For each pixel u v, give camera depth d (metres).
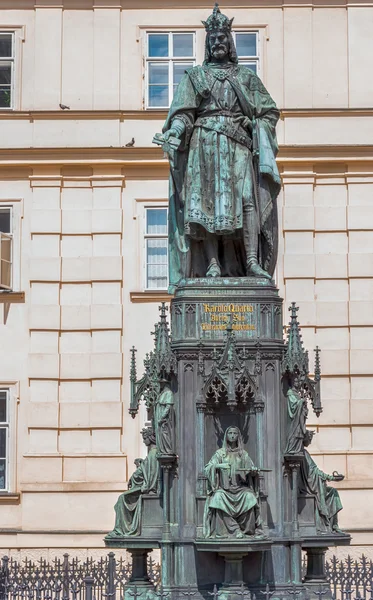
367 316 41.06
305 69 42.16
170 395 20.81
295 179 41.78
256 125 21.84
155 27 42.47
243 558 20.27
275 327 21.12
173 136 21.52
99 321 41.12
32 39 42.56
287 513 20.62
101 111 41.88
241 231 21.69
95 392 40.81
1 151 41.78
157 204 41.78
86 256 41.62
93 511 39.94
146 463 21.44
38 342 41.16
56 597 23.78
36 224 41.72
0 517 40.12
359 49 42.19
